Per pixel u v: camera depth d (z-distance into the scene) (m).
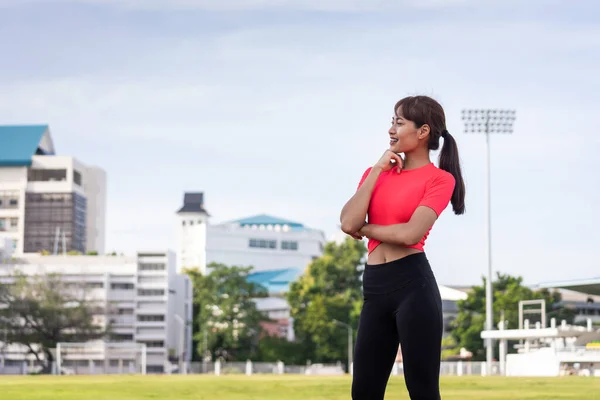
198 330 107.31
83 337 89.38
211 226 187.88
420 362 3.84
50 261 107.75
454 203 4.11
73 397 10.80
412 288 3.89
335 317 93.44
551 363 37.97
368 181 4.02
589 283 32.75
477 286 77.62
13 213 159.00
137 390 12.22
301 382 15.30
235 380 16.47
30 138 163.00
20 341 87.62
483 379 17.73
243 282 100.81
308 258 192.50
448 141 4.11
